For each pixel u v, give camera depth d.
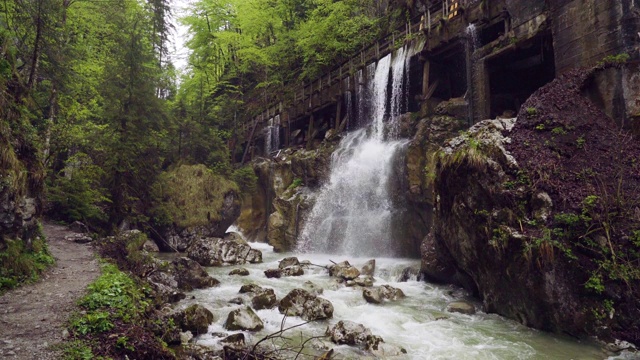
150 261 12.69
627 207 7.84
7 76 9.71
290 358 6.62
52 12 14.55
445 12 18.23
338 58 28.80
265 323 8.56
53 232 15.37
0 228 8.49
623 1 10.07
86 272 9.64
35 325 5.85
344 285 12.43
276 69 37.97
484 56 15.16
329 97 26.20
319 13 31.44
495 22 15.10
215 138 28.77
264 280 13.12
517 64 15.74
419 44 18.83
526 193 8.52
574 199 8.16
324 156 22.67
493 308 9.27
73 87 17.30
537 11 13.12
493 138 9.47
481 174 9.21
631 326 7.14
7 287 7.82
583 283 7.55
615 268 7.31
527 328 8.27
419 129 16.61
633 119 9.25
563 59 11.77
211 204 23.23
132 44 19.42
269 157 30.33
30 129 10.74
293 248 21.69
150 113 19.84
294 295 9.58
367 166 19.34
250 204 28.03
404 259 16.44
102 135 18.25
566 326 7.66
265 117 34.31
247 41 37.69
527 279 8.14
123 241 14.59
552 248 7.70
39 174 10.84
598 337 7.30
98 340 5.43
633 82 9.42
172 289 10.38
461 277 11.12
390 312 9.47
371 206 18.64
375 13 30.19
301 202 22.22
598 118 9.62
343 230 19.64
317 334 7.93
